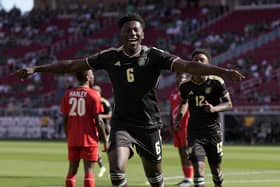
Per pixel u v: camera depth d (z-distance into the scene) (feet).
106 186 114.01
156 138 65.77
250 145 279.28
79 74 84.99
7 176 136.15
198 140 85.71
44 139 340.18
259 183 120.37
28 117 355.36
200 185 84.28
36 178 131.23
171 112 115.55
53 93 399.85
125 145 64.34
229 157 197.47
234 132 300.40
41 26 489.67
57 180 126.82
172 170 152.25
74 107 83.87
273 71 357.61
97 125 83.66
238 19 428.56
